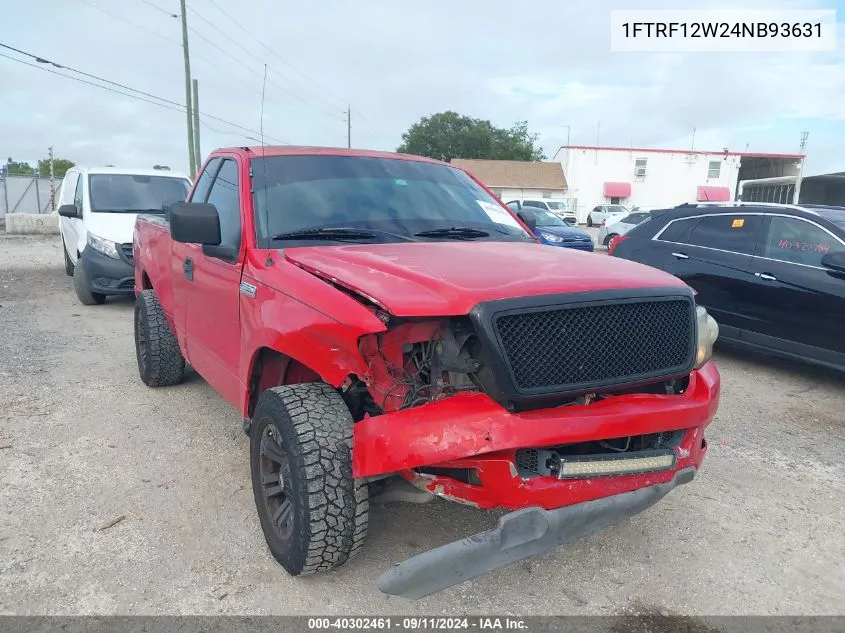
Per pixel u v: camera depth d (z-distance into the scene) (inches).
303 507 110.0
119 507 146.9
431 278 108.9
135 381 239.3
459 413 99.7
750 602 120.3
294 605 115.0
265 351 136.3
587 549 136.7
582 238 644.7
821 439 201.9
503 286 105.6
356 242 143.3
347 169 166.2
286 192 153.4
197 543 133.5
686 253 294.5
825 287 242.2
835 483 170.7
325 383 122.3
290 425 113.0
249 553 130.3
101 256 367.2
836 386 258.1
